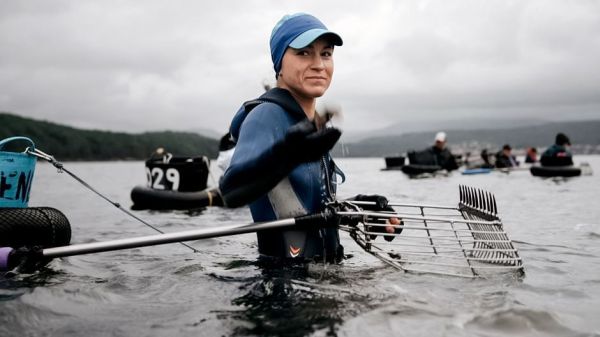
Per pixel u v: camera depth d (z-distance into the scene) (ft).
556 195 33.19
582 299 8.70
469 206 11.38
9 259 10.34
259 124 9.45
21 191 12.68
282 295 8.48
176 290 9.16
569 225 18.95
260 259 10.87
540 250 13.53
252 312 7.75
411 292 8.66
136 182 72.59
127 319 7.72
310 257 10.46
